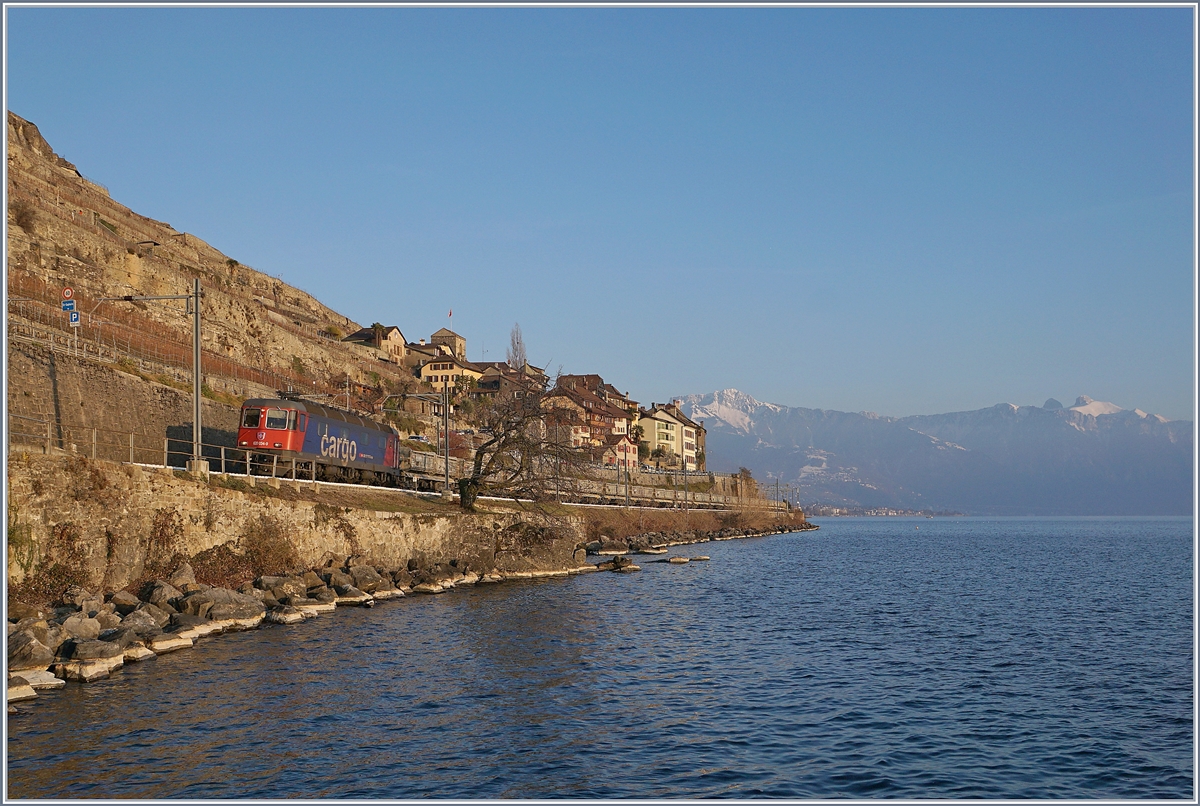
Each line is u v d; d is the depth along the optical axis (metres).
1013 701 27.39
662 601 51.12
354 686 26.97
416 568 53.41
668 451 198.62
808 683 29.59
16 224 63.69
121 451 54.44
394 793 18.55
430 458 88.12
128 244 78.56
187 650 30.81
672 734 23.27
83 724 22.11
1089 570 84.00
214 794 18.14
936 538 185.12
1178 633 41.50
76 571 33.31
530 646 34.47
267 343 93.69
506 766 20.44
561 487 69.81
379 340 145.50
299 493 49.28
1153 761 21.70
